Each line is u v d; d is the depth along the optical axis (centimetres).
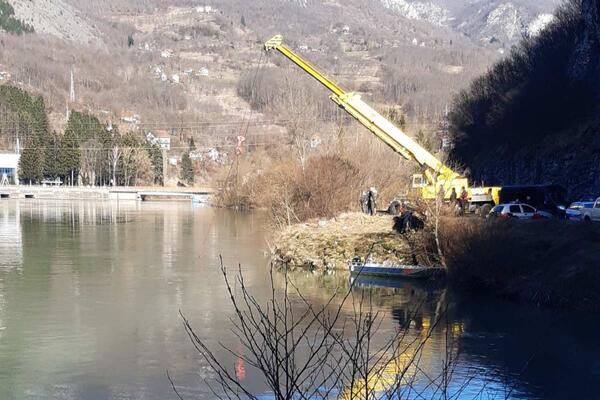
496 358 2459
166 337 2747
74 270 4262
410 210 4444
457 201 4706
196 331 2814
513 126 7750
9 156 16325
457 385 2141
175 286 3750
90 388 2217
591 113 6862
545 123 7319
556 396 2144
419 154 4981
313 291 3622
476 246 3744
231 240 5972
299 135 8306
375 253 4256
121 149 16725
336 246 4375
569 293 3238
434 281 3884
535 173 7012
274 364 1065
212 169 18250
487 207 5081
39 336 2755
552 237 3741
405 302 3350
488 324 2922
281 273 4212
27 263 4528
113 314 3109
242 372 2317
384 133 4950
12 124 17175
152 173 17612
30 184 16175
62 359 2483
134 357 2502
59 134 17388
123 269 4312
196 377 2302
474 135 8825
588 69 7125
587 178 6309
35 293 3544
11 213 9312
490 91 8994
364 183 6006
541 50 8244
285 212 5538
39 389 2206
